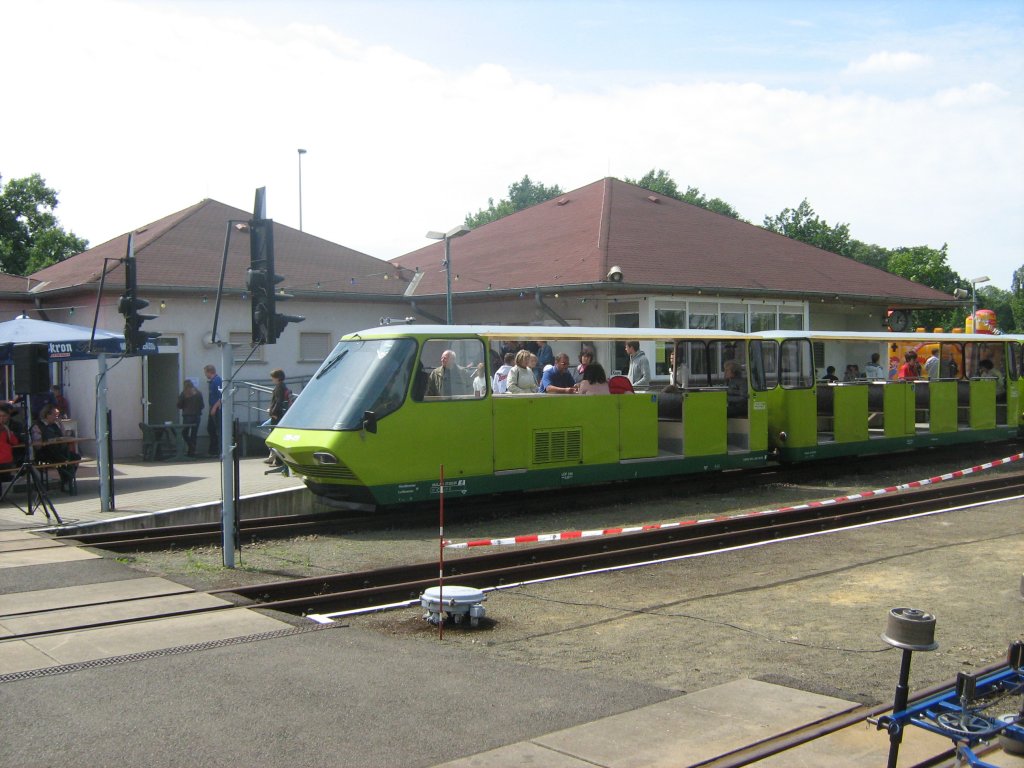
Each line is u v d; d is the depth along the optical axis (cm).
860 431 2016
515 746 536
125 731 559
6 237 4284
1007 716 545
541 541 1278
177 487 1775
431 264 3142
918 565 1123
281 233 3006
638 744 540
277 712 590
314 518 1453
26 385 1394
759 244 3166
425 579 1068
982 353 2336
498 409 1467
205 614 852
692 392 1714
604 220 2905
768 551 1222
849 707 610
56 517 1381
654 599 976
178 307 2441
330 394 1405
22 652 725
